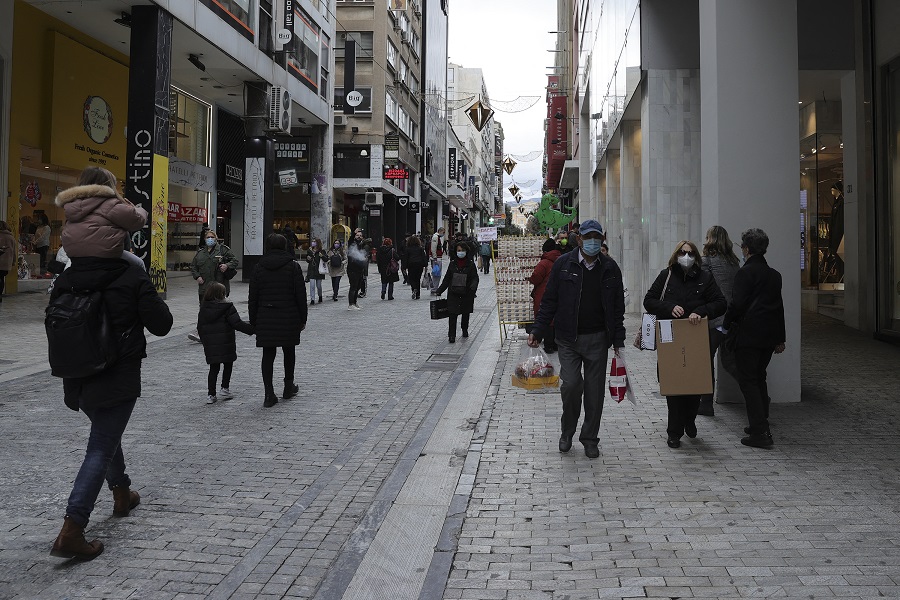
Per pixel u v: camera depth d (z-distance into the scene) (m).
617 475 5.45
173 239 26.03
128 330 4.08
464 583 3.79
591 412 5.95
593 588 3.69
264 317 7.85
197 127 27.59
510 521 4.62
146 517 4.71
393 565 4.07
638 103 15.99
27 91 18.59
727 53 7.38
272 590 3.75
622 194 18.16
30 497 5.00
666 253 13.84
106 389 4.01
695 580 3.72
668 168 13.85
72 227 4.00
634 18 14.61
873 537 4.21
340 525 4.66
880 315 11.64
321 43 32.03
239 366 10.31
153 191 17.53
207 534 4.46
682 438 6.42
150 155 17.45
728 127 7.39
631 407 7.65
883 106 11.47
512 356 11.25
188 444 6.41
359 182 42.19
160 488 5.27
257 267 7.95
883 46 11.38
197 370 9.90
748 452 5.95
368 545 4.33
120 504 4.69
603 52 22.11
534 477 5.46
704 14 7.80
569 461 5.83
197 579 3.85
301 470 5.76
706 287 6.12
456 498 5.04
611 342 5.97
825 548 4.07
